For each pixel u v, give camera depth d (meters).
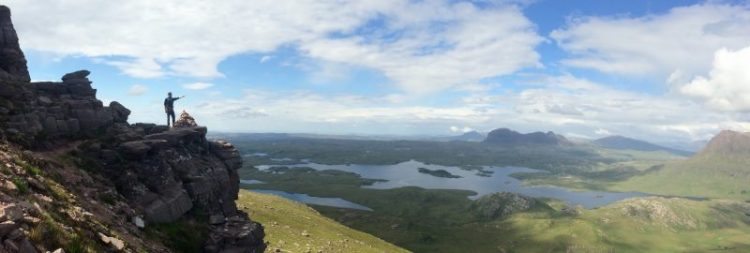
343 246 118.75
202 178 57.19
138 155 50.81
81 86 57.56
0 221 23.75
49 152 44.81
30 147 43.06
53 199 33.25
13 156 36.16
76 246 27.94
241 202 144.38
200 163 60.44
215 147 67.12
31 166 36.94
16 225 24.11
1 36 54.16
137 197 47.53
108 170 47.78
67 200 35.62
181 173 55.19
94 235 32.22
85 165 46.03
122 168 48.81
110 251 32.09
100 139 51.28
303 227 133.12
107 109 56.75
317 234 127.81
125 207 44.00
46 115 48.66
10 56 53.81
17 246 23.36
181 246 47.19
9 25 55.44
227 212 61.03
